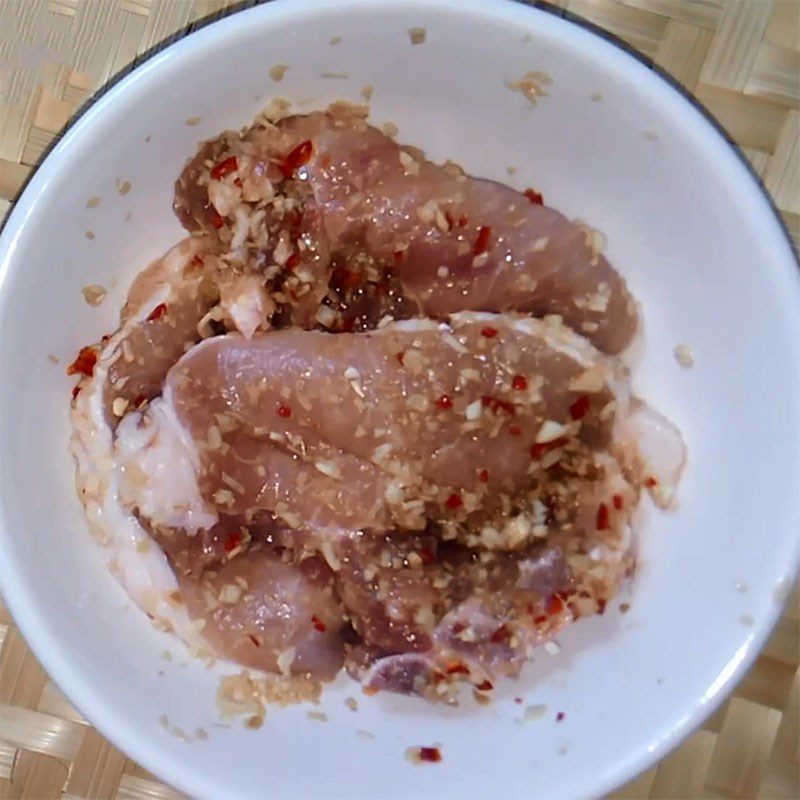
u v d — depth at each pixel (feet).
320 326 1.19
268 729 1.19
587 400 1.16
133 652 1.18
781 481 1.11
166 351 1.19
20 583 1.12
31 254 1.12
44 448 1.18
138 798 1.25
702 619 1.15
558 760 1.15
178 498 1.17
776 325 1.11
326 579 1.20
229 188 1.16
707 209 1.13
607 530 1.17
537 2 1.19
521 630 1.17
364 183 1.16
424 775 1.17
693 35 1.18
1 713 1.25
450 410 1.14
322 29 1.10
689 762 1.24
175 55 1.10
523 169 1.20
